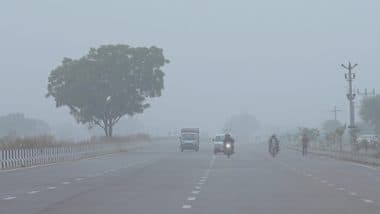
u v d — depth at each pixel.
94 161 72.75
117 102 118.00
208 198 29.16
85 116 118.31
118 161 72.19
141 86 118.94
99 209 24.80
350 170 52.59
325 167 57.59
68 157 78.44
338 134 95.12
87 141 98.50
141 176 45.53
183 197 29.69
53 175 47.12
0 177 44.97
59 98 116.00
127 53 118.44
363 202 26.83
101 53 117.50
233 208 24.94
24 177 44.91
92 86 116.12
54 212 23.83
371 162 62.41
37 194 31.52
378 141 80.75
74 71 115.50
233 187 35.50
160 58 119.75
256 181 40.12
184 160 73.44
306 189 33.78
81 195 30.94
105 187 35.88
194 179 42.19
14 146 66.50
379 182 38.72
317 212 23.34
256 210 24.20
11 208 25.17
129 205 26.23
